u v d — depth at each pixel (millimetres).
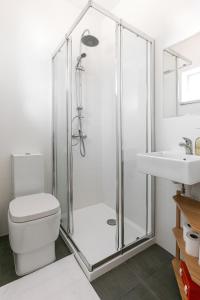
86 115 2361
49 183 2160
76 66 2205
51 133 2125
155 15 1655
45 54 2033
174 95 1543
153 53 1681
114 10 2117
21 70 1906
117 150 1780
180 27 1464
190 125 1435
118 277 1357
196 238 1132
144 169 1347
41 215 1364
